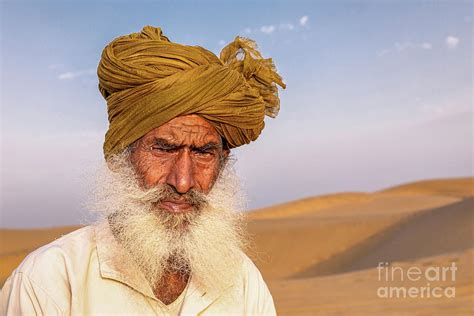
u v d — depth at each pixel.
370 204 50.16
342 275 11.29
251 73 1.58
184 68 1.38
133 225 1.39
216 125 1.45
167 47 1.38
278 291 9.71
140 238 1.38
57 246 1.40
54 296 1.32
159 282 1.45
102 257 1.38
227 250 1.51
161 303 1.40
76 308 1.32
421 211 28.73
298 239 27.14
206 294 1.46
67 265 1.36
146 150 1.43
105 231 1.43
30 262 1.37
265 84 1.62
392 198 53.22
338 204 52.34
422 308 7.56
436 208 28.38
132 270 1.38
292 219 36.34
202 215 1.47
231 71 1.44
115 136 1.42
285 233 27.80
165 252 1.41
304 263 25.03
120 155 1.46
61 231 37.88
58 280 1.34
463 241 20.23
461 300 7.85
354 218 31.16
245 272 1.59
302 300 8.73
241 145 1.56
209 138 1.45
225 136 1.49
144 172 1.43
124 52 1.39
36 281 1.32
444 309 7.40
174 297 1.46
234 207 1.57
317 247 26.36
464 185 61.81
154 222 1.41
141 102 1.37
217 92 1.40
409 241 22.89
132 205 1.42
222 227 1.48
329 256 25.41
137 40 1.39
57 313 1.31
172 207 1.43
